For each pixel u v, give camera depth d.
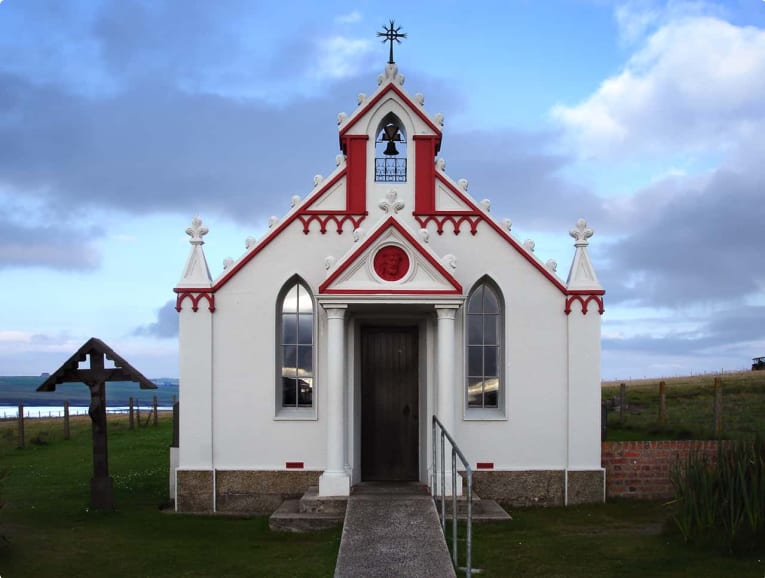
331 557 12.74
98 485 16.91
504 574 11.66
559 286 17.36
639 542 13.45
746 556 12.16
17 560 12.55
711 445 17.62
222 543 14.01
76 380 16.92
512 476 17.12
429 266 16.12
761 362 50.03
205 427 17.06
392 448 17.91
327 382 16.97
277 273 17.33
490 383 17.64
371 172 17.52
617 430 24.12
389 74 17.61
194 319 17.22
